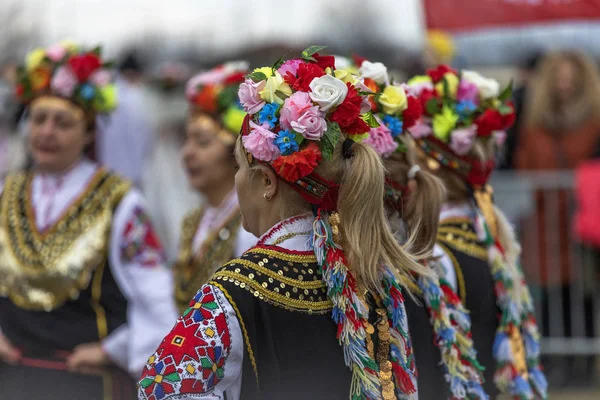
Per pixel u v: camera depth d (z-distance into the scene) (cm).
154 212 1061
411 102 427
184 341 323
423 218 415
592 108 931
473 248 469
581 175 904
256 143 339
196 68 1195
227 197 645
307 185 345
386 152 415
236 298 329
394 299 355
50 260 582
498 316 473
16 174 627
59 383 579
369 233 340
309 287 340
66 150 601
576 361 906
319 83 340
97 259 586
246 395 331
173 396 316
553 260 912
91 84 606
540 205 917
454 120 476
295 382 331
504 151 930
